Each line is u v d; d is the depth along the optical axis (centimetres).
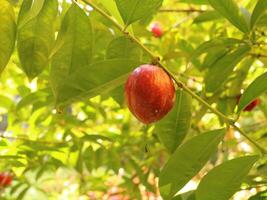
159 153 90
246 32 58
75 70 53
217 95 73
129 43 55
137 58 56
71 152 82
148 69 47
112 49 55
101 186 113
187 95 57
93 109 92
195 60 75
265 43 65
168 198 53
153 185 98
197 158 52
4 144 74
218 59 68
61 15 54
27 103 82
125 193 101
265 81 52
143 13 51
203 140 51
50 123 88
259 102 85
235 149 112
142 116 47
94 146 97
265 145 84
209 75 66
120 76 50
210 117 93
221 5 57
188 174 52
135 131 99
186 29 100
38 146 76
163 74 47
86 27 52
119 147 92
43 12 50
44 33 51
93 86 50
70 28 52
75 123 84
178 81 51
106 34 60
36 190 119
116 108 91
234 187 51
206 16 70
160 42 85
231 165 50
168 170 52
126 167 97
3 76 102
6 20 48
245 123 105
